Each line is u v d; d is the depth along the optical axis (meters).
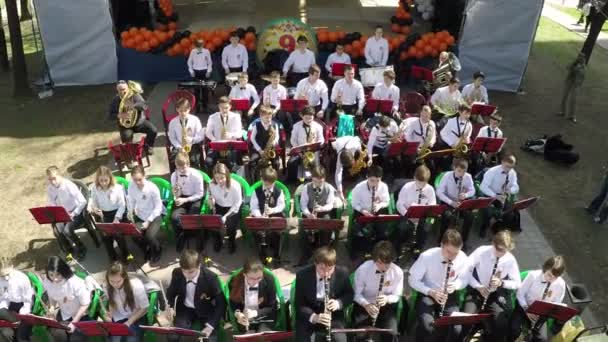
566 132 11.09
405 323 5.79
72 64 12.27
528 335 5.58
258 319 5.35
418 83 12.52
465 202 6.81
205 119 11.09
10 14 11.40
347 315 5.61
